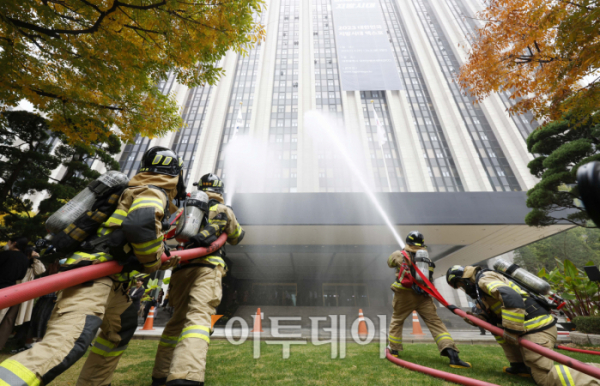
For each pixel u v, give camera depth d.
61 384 2.28
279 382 2.29
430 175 32.25
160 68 5.22
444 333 3.27
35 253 4.73
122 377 2.44
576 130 8.24
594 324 5.25
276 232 14.66
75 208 1.56
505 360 3.47
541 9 5.13
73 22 4.52
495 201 13.24
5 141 8.04
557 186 8.32
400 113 37.38
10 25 3.85
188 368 1.72
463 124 34.81
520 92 6.06
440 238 15.39
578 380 1.84
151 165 1.84
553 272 6.90
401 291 3.60
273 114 38.25
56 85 5.22
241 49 5.11
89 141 6.07
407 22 48.47
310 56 44.97
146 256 1.45
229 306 18.64
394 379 2.41
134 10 4.38
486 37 5.99
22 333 4.45
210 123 36.16
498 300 2.80
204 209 2.38
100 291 1.47
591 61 4.78
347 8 50.66
